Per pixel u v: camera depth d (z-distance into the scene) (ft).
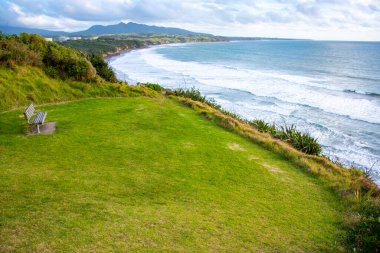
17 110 54.29
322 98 132.67
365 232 23.15
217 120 59.11
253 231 23.68
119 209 24.29
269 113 104.37
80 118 51.67
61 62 73.31
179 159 37.60
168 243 20.58
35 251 18.21
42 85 64.85
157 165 34.99
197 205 26.76
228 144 46.11
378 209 25.95
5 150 35.55
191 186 30.55
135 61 312.50
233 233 22.99
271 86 161.27
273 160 42.01
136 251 19.30
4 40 68.08
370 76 219.41
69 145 38.68
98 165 33.27
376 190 34.91
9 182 27.20
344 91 151.84
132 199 26.43
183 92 87.56
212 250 20.53
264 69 256.93
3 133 41.75
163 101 72.08
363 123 96.17
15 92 58.75
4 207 22.82
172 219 23.72
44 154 35.17
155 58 359.87
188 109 66.59
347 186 34.73
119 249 19.27
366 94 145.59
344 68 273.33
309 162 42.24
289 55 450.30
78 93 68.69
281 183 34.37
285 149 45.80
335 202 31.19
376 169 63.36
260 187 32.58
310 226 25.70
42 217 21.88
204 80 178.40
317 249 22.43
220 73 216.54
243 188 31.78
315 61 346.95
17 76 62.90
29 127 44.93
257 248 21.54
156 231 21.77
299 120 97.19
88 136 42.65
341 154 71.36
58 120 49.60
